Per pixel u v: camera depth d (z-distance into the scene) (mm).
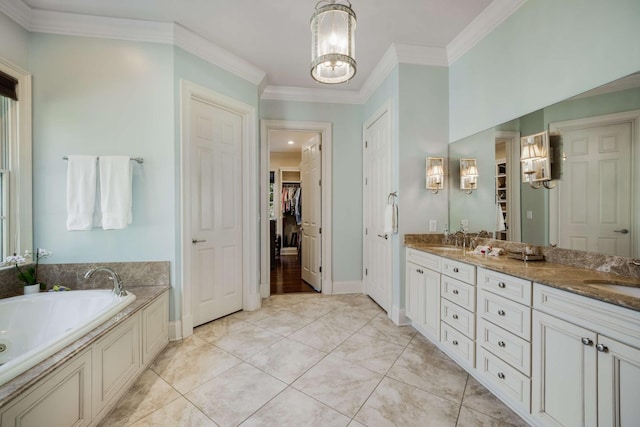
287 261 6070
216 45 2641
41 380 1134
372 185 3449
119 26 2291
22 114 2168
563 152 1684
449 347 2068
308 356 2152
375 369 1978
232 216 2992
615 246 1432
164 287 2334
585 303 1161
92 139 2299
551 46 1761
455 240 2633
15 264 2102
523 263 1746
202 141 2684
